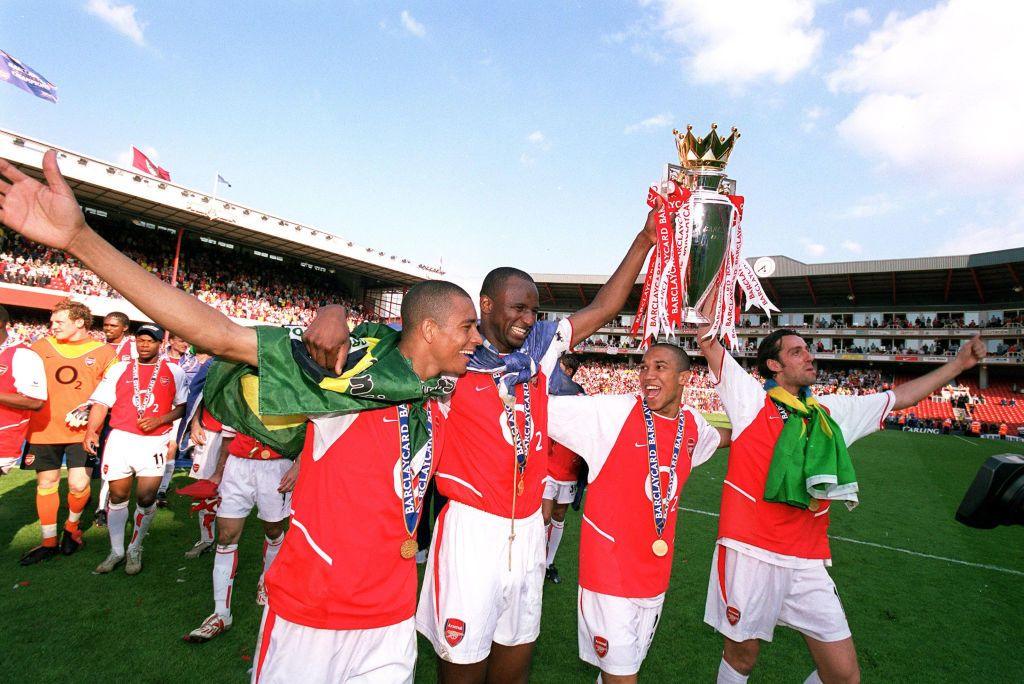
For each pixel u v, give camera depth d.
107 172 21.58
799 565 2.72
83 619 3.70
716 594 2.90
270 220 27.55
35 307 21.50
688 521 7.49
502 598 2.39
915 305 42.56
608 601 2.52
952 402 35.78
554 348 2.74
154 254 27.62
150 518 4.68
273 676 1.75
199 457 5.22
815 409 2.76
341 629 1.75
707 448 2.97
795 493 2.54
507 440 2.41
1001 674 3.70
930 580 5.57
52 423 4.73
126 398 4.54
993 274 38.00
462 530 2.38
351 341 1.85
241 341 1.57
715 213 2.45
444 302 1.90
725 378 2.93
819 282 43.66
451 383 2.02
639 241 2.80
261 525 6.17
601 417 2.68
